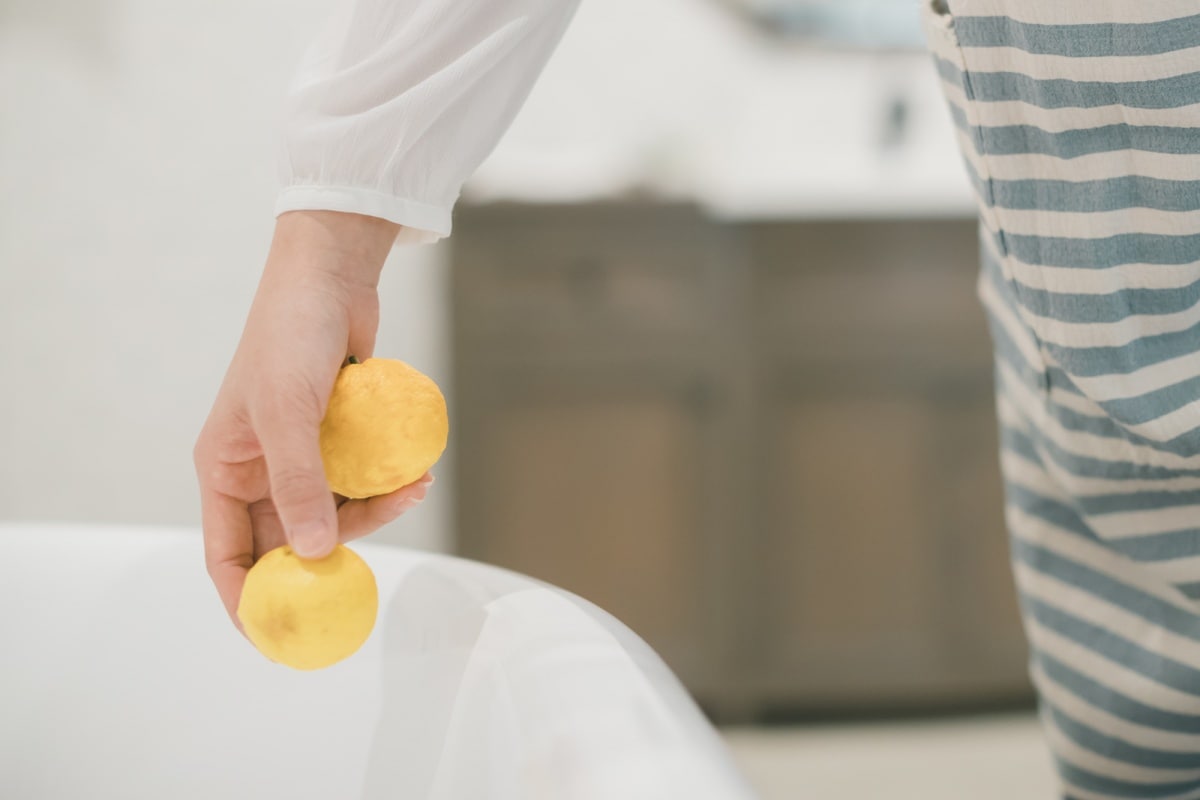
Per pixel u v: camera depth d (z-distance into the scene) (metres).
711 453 3.60
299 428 1.18
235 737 1.35
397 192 1.29
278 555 1.18
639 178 3.72
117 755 1.38
